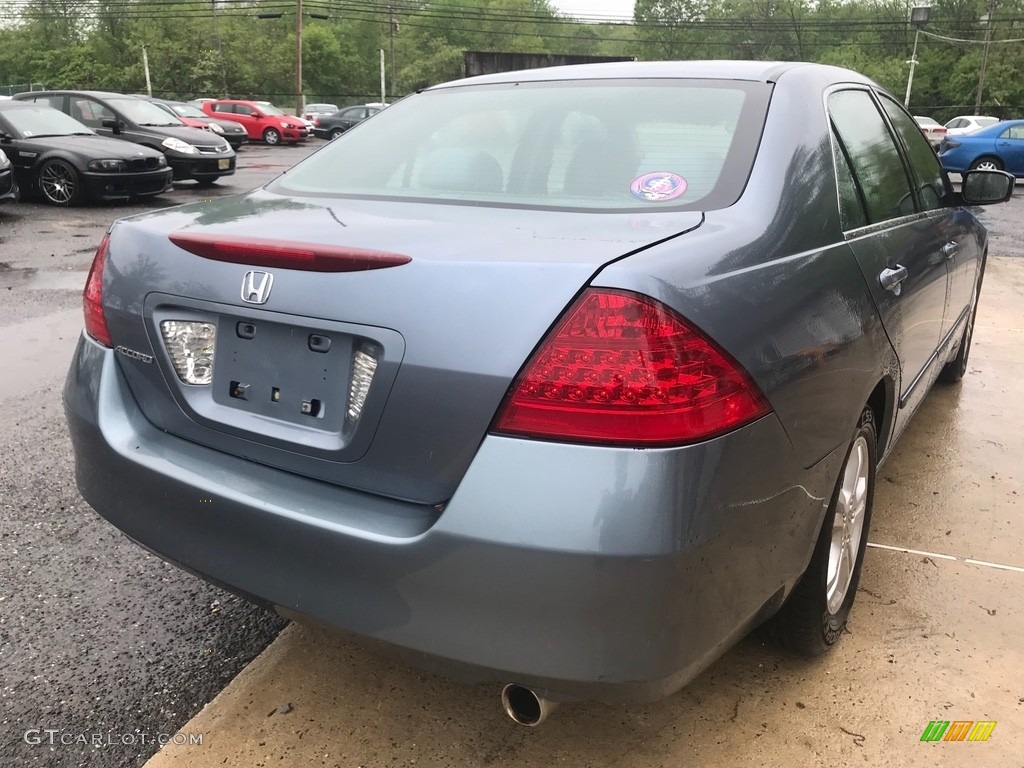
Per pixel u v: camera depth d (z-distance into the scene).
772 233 1.94
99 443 2.11
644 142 2.27
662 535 1.50
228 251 1.89
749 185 2.05
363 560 1.67
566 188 2.19
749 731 2.14
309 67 78.19
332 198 2.40
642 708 2.23
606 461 1.51
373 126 2.84
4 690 2.29
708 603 1.62
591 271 1.56
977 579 2.85
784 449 1.77
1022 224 12.50
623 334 1.52
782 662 2.40
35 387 4.65
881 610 2.66
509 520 1.53
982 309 7.00
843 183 2.43
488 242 1.75
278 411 1.88
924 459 3.86
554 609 1.53
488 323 1.58
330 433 1.79
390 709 2.23
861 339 2.16
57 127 12.60
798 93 2.43
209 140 14.80
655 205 2.04
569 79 2.71
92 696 2.28
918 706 2.24
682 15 83.88
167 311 2.02
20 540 3.05
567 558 1.50
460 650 1.62
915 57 65.62
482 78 2.96
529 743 2.11
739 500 1.64
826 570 2.17
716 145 2.19
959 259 3.71
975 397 4.77
